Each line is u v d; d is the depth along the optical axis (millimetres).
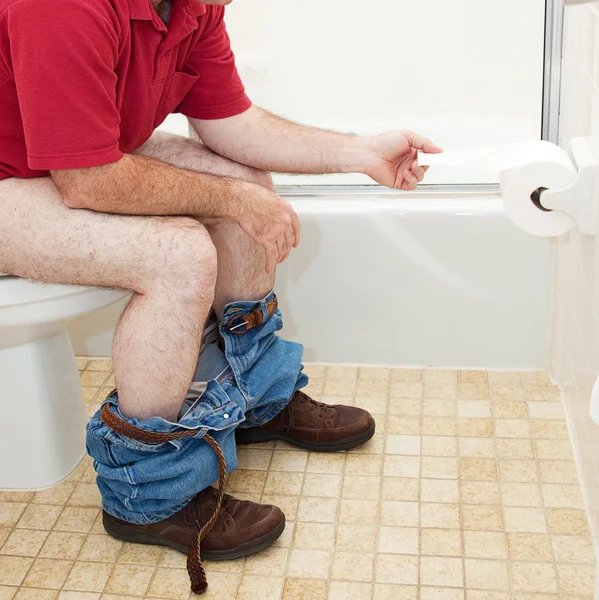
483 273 1583
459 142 1711
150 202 1081
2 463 1352
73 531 1271
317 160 1316
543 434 1434
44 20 957
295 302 1654
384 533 1228
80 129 994
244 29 1683
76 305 1166
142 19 1057
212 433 1188
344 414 1410
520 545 1190
